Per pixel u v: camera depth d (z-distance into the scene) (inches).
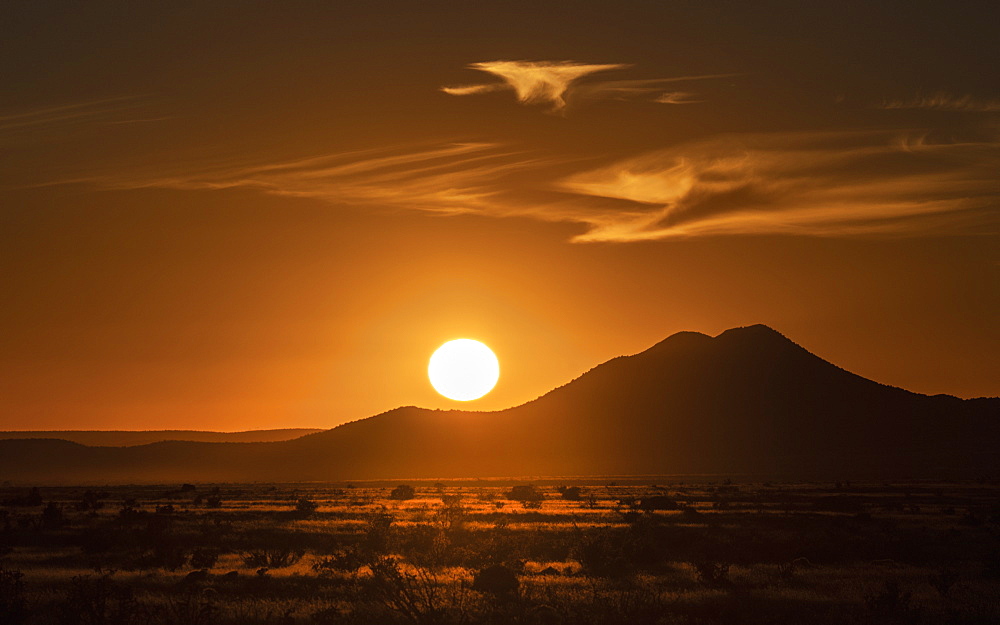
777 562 4616.1
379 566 3225.9
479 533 5167.3
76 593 2866.6
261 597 3307.1
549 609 2928.2
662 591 3425.2
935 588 3587.6
